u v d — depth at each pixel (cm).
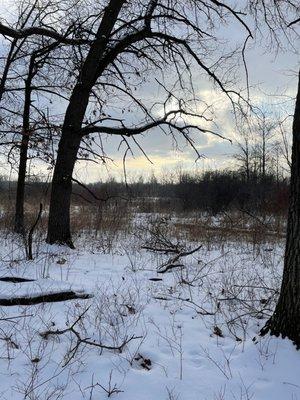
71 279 823
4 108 1397
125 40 1238
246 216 2211
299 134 541
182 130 1210
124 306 678
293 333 537
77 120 1220
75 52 1341
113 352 532
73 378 471
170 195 3681
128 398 441
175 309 686
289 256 550
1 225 1549
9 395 435
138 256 1109
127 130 1202
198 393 455
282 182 3297
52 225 1204
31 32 1184
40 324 595
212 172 3494
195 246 1294
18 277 782
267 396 454
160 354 530
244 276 883
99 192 2125
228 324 618
